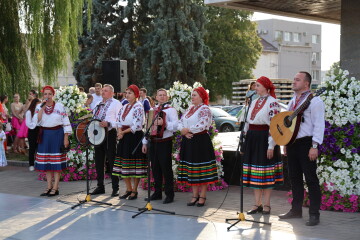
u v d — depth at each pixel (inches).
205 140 305.3
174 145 363.3
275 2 447.5
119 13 1521.9
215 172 308.8
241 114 307.4
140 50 1473.9
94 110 349.7
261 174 275.6
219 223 264.8
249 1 438.9
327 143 291.4
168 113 316.2
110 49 1492.4
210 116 305.9
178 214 287.6
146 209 295.4
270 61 2837.1
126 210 300.8
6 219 285.7
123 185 390.6
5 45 590.2
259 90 275.1
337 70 296.8
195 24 1477.6
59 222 276.5
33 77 623.2
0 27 589.0
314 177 258.4
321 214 279.3
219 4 430.9
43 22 600.1
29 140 470.6
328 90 294.7
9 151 603.5
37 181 414.3
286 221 265.4
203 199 309.6
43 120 342.0
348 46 407.2
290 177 270.4
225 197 320.2
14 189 378.6
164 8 1417.3
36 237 249.0
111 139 347.3
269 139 270.4
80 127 343.9
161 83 1422.2
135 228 259.6
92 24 1480.1
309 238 232.2
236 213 288.2
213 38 1733.5
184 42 1412.4
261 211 287.9
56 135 342.3
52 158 342.6
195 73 1465.3
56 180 350.9
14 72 593.6
